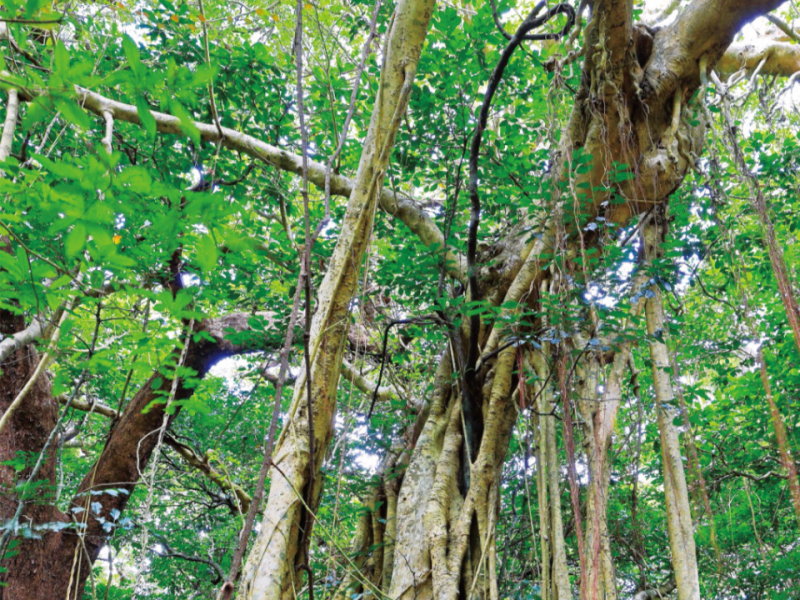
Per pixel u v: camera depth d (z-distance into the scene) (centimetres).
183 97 169
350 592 465
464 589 437
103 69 521
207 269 197
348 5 603
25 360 546
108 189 177
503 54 442
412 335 635
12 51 340
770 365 615
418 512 482
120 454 620
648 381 642
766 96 570
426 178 691
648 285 406
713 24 452
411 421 642
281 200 547
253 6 619
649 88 456
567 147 457
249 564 317
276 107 642
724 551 635
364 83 589
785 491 635
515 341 402
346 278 364
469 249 484
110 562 384
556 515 407
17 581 506
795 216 599
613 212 465
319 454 354
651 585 654
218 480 760
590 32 441
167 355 302
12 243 279
